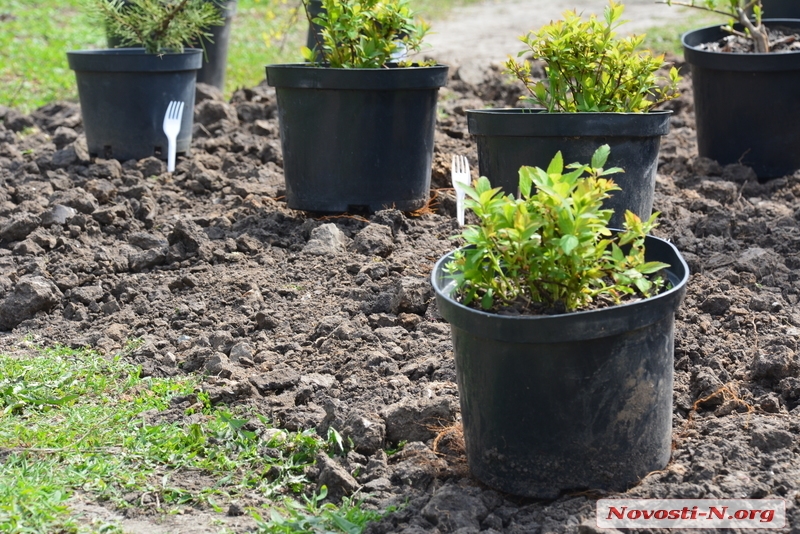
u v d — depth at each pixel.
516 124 4.92
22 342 4.54
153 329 4.66
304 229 5.78
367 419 3.49
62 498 3.16
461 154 7.15
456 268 3.08
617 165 4.95
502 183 5.13
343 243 5.57
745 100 6.54
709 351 4.02
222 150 7.62
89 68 7.01
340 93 5.59
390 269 5.12
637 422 2.95
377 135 5.70
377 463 3.32
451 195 6.12
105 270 5.32
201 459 3.46
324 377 4.00
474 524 2.94
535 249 2.78
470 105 8.56
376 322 4.54
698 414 3.59
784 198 6.36
